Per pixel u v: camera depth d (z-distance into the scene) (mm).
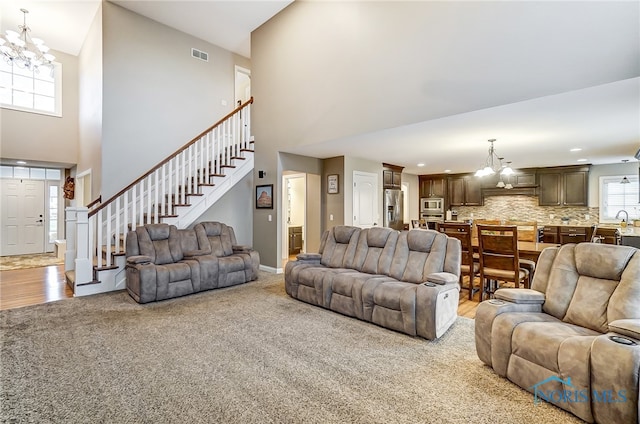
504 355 2139
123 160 5457
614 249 2164
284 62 5500
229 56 7125
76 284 4125
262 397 1941
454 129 3975
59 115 7082
